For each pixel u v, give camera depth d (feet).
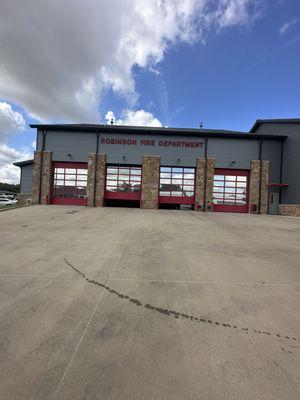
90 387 7.80
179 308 13.08
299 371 8.65
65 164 76.18
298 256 23.59
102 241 28.02
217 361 9.08
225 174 76.38
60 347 9.73
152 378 8.21
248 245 27.81
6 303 13.41
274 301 14.10
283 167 76.23
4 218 45.75
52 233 32.17
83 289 15.28
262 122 80.79
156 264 20.24
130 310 12.78
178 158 75.61
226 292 15.19
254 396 7.55
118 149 75.66
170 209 75.87
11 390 7.66
